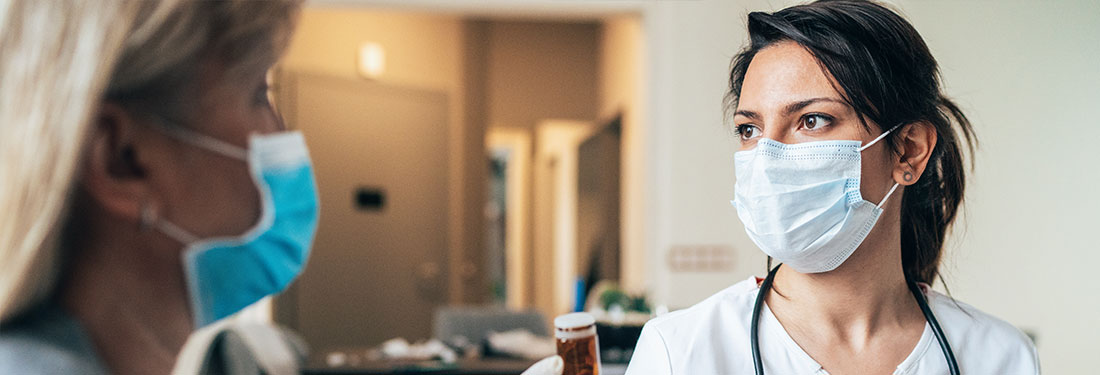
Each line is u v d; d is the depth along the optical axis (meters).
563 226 7.21
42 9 0.51
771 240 1.01
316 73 4.50
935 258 1.17
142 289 0.58
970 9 2.98
